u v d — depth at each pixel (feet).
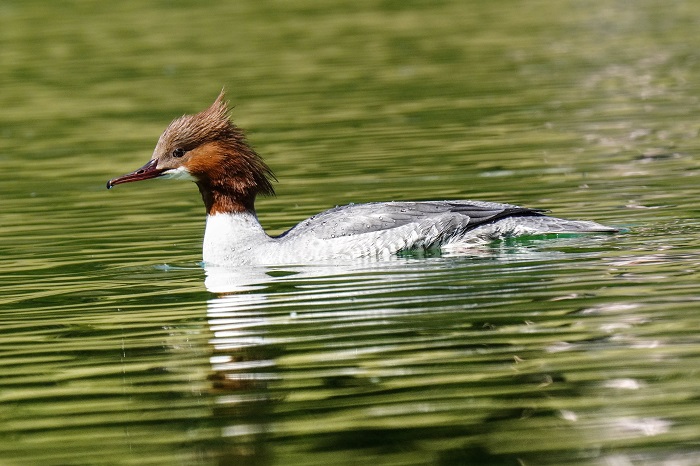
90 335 38.91
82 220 58.80
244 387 33.09
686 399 30.30
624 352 33.78
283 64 104.53
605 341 34.83
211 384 33.45
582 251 46.37
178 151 50.39
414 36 117.80
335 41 116.47
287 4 141.28
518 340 35.47
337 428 29.89
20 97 95.14
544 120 78.95
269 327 38.52
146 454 28.91
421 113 83.30
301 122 81.92
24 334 39.42
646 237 48.21
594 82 91.76
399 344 35.83
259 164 50.96
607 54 103.91
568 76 94.73
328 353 35.42
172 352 36.55
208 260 49.83
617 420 29.35
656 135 72.02
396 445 28.73
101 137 79.92
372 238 47.91
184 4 142.00
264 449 28.86
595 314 37.50
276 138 77.25
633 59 100.68
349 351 35.50
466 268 44.80
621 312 37.50
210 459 28.43
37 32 125.49
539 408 30.37
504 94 88.84
